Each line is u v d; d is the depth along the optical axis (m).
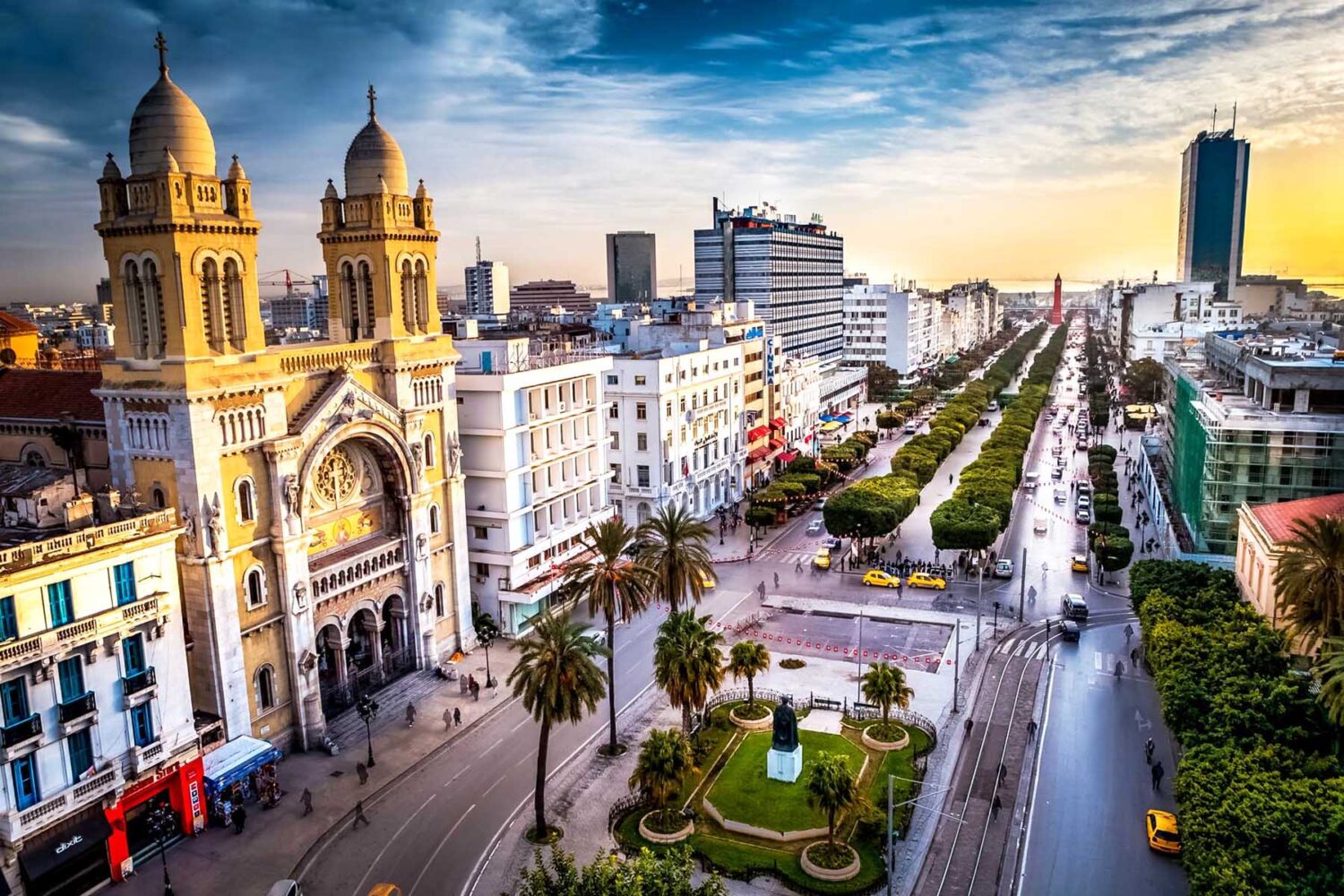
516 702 76.00
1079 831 56.22
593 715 73.25
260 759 60.22
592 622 92.44
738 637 88.69
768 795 59.75
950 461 174.12
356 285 79.12
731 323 150.25
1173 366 144.12
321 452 69.25
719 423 139.75
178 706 56.97
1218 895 38.56
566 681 54.88
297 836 57.28
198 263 60.81
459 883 52.56
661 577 70.12
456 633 85.75
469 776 64.50
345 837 57.28
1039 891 50.78
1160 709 71.69
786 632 90.12
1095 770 63.38
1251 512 81.75
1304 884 37.50
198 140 61.97
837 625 91.81
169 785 56.75
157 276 60.69
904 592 101.25
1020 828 56.69
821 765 52.53
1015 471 130.50
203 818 58.31
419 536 80.12
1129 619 92.62
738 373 146.12
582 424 101.00
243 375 63.56
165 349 61.47
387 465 77.81
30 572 48.28
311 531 68.88
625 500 122.06
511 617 89.31
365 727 71.56
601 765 65.44
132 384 61.59
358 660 78.81
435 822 58.81
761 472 158.00
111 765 52.50
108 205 61.25
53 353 104.94
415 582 79.75
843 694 75.50
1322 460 92.31
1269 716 51.38
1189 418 112.50
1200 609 68.88
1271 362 101.38
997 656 83.50
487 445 87.50
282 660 67.81
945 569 106.56
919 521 131.38
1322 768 46.56
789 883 51.09
